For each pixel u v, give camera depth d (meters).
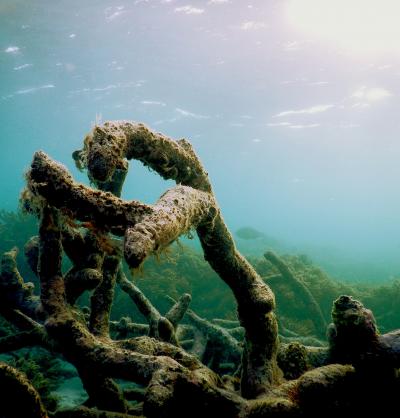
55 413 2.40
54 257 2.37
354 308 2.33
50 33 17.81
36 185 1.69
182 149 2.22
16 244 8.84
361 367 2.24
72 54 19.89
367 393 2.21
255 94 24.09
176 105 26.83
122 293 6.78
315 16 16.12
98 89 24.62
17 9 15.81
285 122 29.58
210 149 41.84
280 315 6.52
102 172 1.67
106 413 2.32
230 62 20.25
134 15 16.41
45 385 4.03
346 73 20.67
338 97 24.00
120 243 1.67
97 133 1.76
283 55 19.27
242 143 37.66
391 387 2.22
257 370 2.41
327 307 7.41
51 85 24.09
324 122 29.19
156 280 7.43
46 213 2.27
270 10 15.93
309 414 1.96
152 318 3.72
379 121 28.67
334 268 24.78
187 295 3.78
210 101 25.72
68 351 2.22
